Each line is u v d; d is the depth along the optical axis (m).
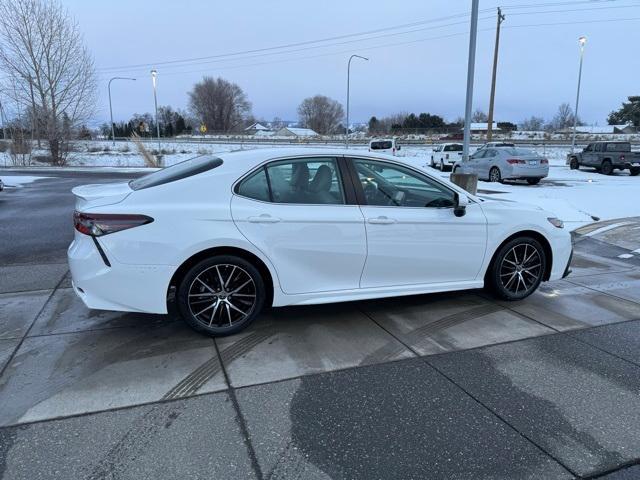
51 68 33.88
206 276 3.97
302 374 3.54
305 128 118.94
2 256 6.96
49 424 2.88
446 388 3.37
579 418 3.04
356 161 4.37
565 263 5.22
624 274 6.34
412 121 105.75
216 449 2.69
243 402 3.15
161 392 3.24
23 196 14.61
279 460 2.61
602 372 3.63
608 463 2.63
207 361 3.69
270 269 4.05
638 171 23.47
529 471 2.56
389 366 3.68
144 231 3.70
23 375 3.43
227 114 122.75
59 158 35.25
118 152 45.09
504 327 4.45
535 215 5.02
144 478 2.46
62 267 6.31
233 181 3.98
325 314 4.70
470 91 11.55
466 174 11.21
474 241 4.70
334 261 4.22
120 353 3.79
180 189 3.88
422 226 4.45
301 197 4.15
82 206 3.80
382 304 5.01
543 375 3.57
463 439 2.82
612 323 4.59
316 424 2.94
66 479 2.44
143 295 3.78
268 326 4.38
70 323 4.37
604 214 11.22
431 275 4.63
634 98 87.38
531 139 65.69
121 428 2.85
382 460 2.63
